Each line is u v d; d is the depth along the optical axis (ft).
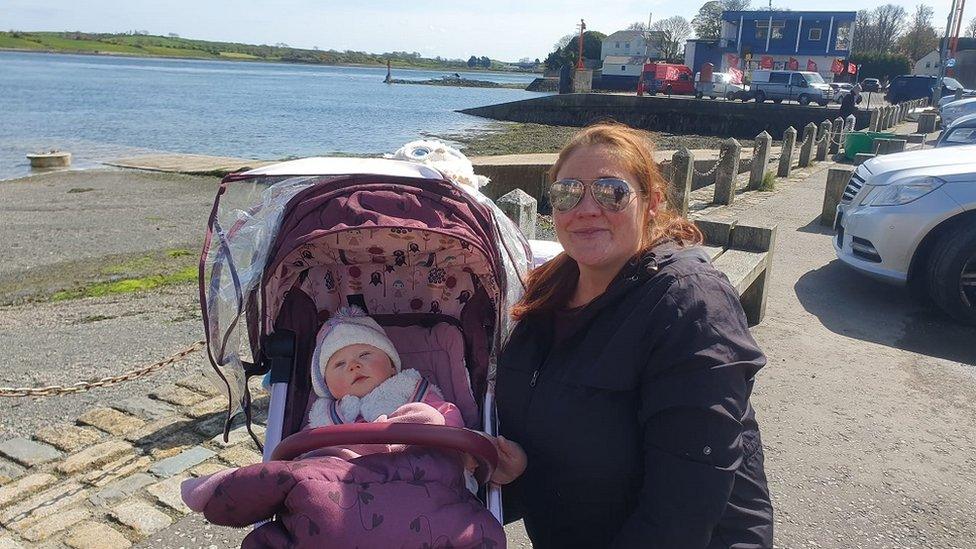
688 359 5.81
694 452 5.75
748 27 175.42
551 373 6.75
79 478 12.60
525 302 7.45
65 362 19.71
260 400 15.43
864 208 21.68
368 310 10.19
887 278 21.01
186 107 154.20
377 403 8.33
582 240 6.53
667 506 5.79
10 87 192.65
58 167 66.64
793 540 10.90
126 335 22.11
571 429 6.45
